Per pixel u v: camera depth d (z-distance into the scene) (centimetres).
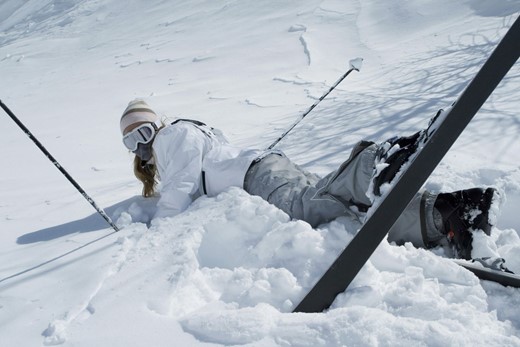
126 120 289
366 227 161
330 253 194
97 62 1403
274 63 960
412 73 670
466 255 198
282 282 178
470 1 1015
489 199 197
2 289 205
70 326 170
